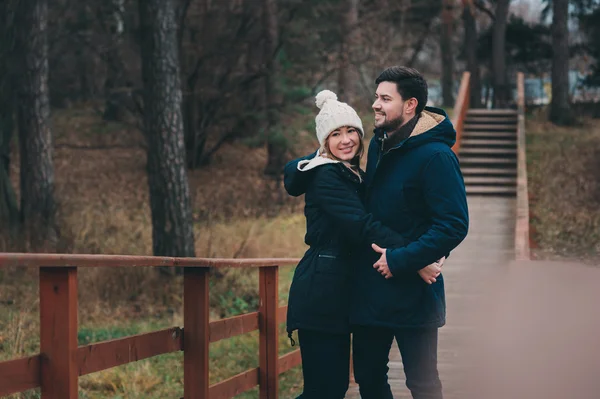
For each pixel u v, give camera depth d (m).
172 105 13.62
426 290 4.04
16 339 8.30
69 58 27.45
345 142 4.11
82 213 17.02
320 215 4.13
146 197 20.94
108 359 3.70
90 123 27.17
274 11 23.23
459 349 7.59
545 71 42.03
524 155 20.20
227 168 24.53
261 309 5.84
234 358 9.61
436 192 3.94
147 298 12.06
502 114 24.83
